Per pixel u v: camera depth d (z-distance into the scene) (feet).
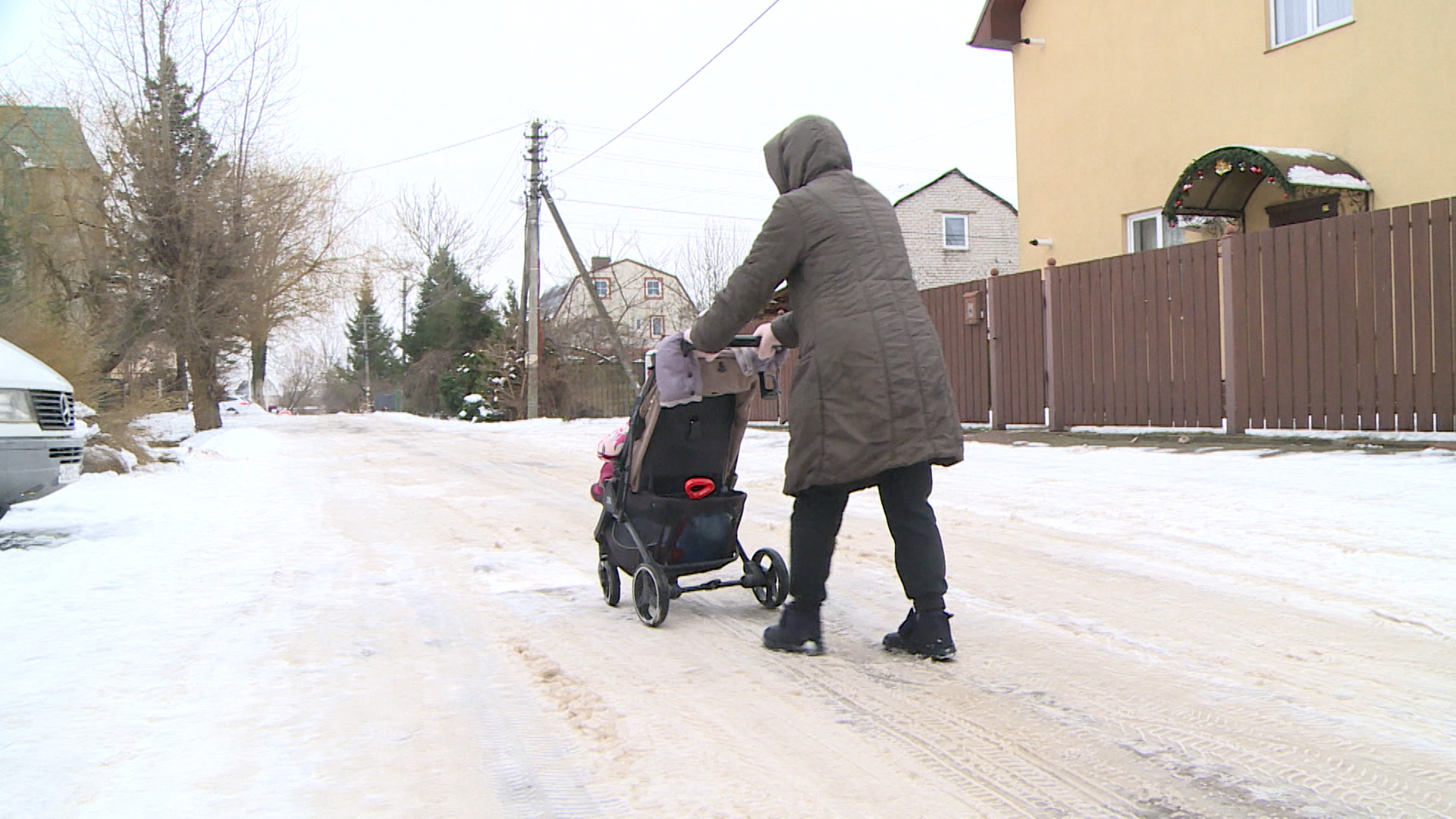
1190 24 41.09
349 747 9.03
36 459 19.70
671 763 8.51
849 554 17.48
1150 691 9.98
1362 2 34.30
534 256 98.58
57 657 12.14
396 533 21.97
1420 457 23.90
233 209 77.05
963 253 110.52
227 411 153.58
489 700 10.29
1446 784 7.70
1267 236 29.19
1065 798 7.63
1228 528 17.90
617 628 13.17
